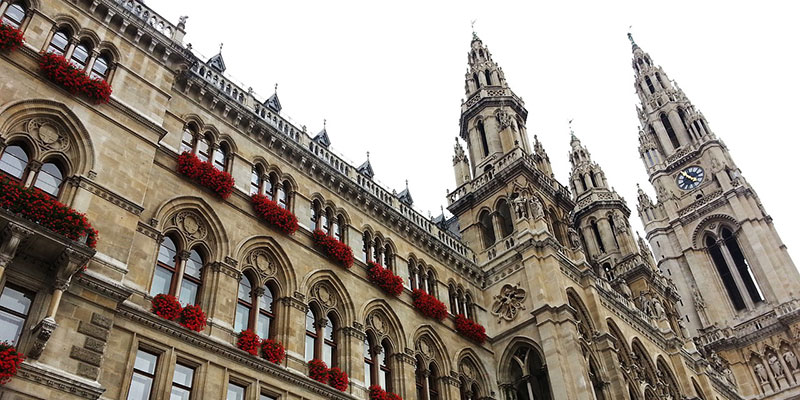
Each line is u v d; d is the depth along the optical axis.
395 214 38.12
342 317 31.14
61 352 18.03
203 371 23.02
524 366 38.06
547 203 49.00
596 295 43.12
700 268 81.19
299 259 30.20
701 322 76.56
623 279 55.75
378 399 29.64
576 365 36.19
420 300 35.97
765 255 75.88
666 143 94.94
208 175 27.58
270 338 27.22
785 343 69.19
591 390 35.78
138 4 28.56
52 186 21.09
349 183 35.78
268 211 29.55
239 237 27.86
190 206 26.66
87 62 24.69
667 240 86.19
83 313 19.11
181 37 29.59
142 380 21.39
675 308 61.66
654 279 60.03
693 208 85.62
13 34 21.89
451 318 38.28
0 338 17.27
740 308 78.75
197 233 26.55
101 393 18.22
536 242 42.28
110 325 19.67
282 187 32.34
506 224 47.69
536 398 38.34
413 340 34.38
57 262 18.61
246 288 27.47
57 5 24.59
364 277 33.66
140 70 26.39
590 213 69.00
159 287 24.12
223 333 24.67
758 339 70.81
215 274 26.02
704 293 79.12
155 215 24.86
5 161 20.33
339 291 31.66
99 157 22.44
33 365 17.00
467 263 42.31
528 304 40.09
